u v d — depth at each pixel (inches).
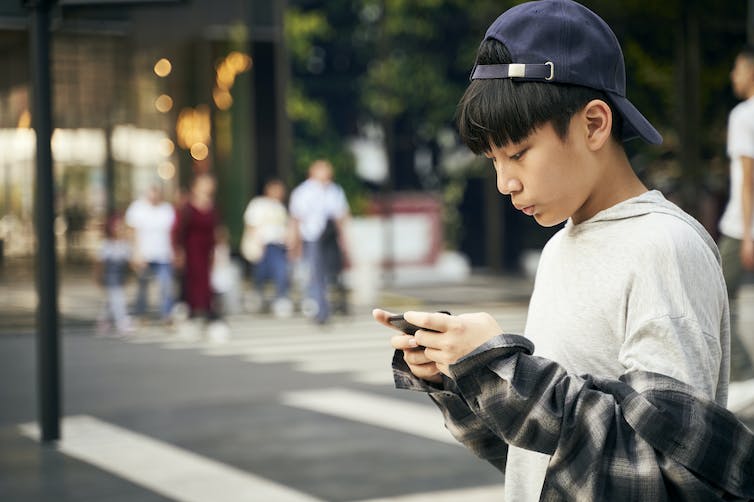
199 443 264.4
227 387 357.4
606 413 51.8
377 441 261.9
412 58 757.3
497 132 56.6
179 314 585.9
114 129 761.0
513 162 57.2
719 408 52.0
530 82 55.9
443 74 759.7
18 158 713.6
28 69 699.4
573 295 59.4
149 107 770.8
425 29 756.6
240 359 432.5
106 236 543.8
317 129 766.5
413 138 767.7
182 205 507.2
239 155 784.3
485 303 631.8
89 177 756.0
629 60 751.7
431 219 773.9
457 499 206.8
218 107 782.5
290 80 765.3
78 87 747.4
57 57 738.2
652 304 55.7
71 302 667.4
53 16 284.5
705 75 763.4
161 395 343.3
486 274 788.0
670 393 52.2
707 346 55.3
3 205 711.1
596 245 58.9
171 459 247.3
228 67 775.7
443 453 247.1
